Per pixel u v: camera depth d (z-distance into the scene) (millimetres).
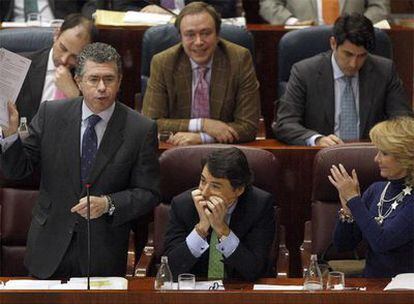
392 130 12141
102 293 9664
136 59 18297
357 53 16172
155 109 16297
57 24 19219
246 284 11945
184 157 13594
